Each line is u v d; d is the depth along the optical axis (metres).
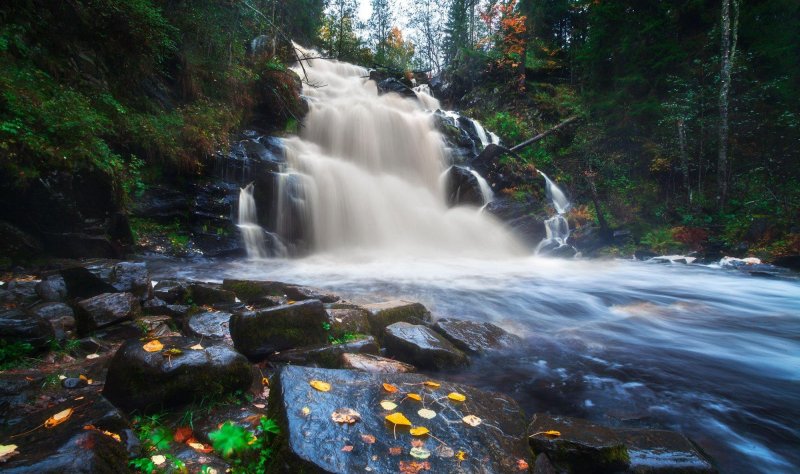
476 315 6.32
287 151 12.55
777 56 14.05
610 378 4.08
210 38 13.02
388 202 13.54
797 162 13.02
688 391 3.83
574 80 25.03
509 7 24.59
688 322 6.10
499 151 15.48
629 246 13.05
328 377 2.75
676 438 2.70
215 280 7.76
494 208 13.72
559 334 5.48
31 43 7.92
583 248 13.21
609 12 17.30
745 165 13.98
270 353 3.89
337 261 10.83
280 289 5.95
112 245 7.55
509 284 8.59
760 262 10.40
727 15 12.87
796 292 8.12
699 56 15.63
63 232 6.82
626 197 15.29
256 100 13.97
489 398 2.90
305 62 21.45
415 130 16.50
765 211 12.21
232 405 2.88
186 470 2.12
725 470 2.74
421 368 4.15
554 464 2.42
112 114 9.03
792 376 4.19
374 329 4.86
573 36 25.89
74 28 8.90
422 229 13.45
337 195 12.52
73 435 1.98
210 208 10.05
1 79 6.63
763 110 13.85
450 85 25.78
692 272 10.24
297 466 2.01
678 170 14.75
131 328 4.16
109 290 4.88
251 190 10.95
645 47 16.67
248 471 2.16
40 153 6.39
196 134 10.46
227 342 4.02
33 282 5.05
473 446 2.32
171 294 5.41
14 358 3.32
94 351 3.78
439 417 2.53
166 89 11.42
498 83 24.36
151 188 9.42
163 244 9.08
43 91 7.39
